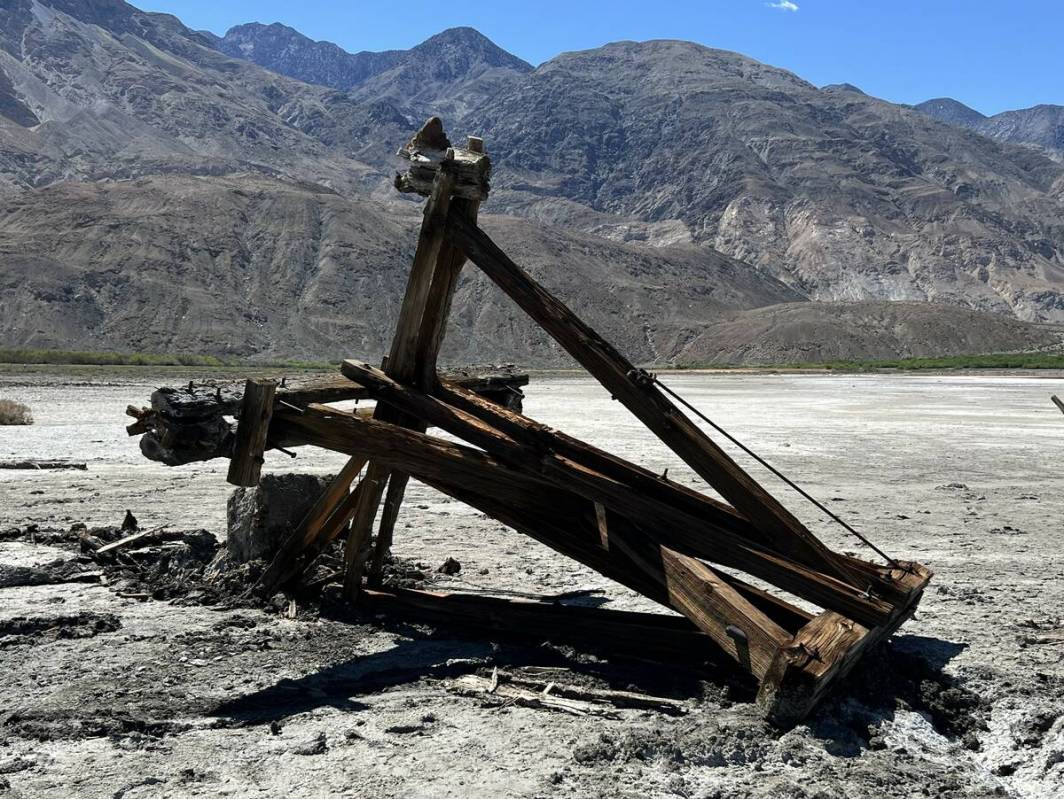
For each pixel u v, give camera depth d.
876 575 7.50
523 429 7.74
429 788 5.48
